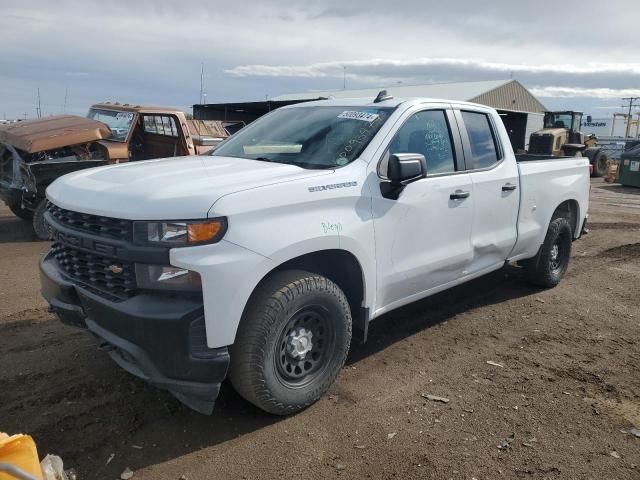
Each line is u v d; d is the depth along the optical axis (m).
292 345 3.27
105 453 2.97
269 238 2.98
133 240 2.82
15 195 8.27
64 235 3.22
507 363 4.19
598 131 59.38
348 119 4.07
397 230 3.79
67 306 3.29
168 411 3.38
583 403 3.61
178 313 2.77
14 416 3.29
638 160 18.95
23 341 4.36
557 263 6.14
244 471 2.86
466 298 5.71
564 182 5.83
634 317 5.29
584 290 6.12
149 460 2.93
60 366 3.93
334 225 3.31
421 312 5.25
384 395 3.64
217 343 2.85
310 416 3.37
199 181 3.10
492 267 5.01
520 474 2.87
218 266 2.79
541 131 23.34
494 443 3.13
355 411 3.44
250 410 3.42
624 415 3.47
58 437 3.09
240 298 2.88
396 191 3.72
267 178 3.21
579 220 6.26
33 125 9.00
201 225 2.77
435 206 4.08
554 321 5.13
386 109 4.07
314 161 3.74
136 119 9.81
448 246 4.29
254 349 3.04
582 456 3.04
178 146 10.45
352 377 3.89
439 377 3.93
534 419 3.39
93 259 3.08
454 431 3.24
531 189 5.25
